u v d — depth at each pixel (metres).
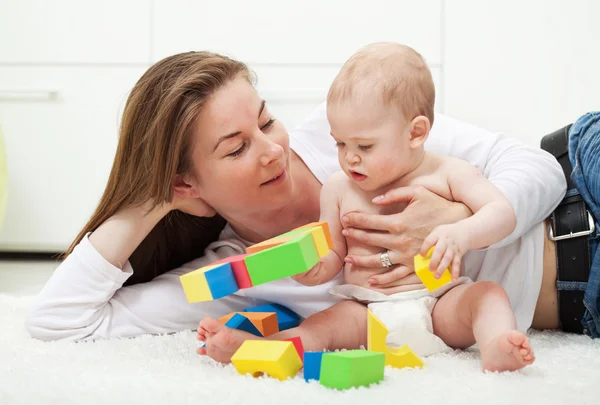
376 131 0.90
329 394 0.67
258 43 2.18
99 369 0.81
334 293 0.97
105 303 1.05
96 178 2.22
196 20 2.18
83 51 2.19
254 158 0.96
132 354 0.91
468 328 0.87
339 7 2.15
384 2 2.15
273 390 0.68
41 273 1.94
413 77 0.92
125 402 0.67
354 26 2.16
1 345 0.96
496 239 0.87
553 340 1.01
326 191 1.01
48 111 2.21
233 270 0.79
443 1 2.13
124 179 1.04
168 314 1.06
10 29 2.20
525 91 2.13
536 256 1.02
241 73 1.00
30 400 0.68
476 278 1.03
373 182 0.93
